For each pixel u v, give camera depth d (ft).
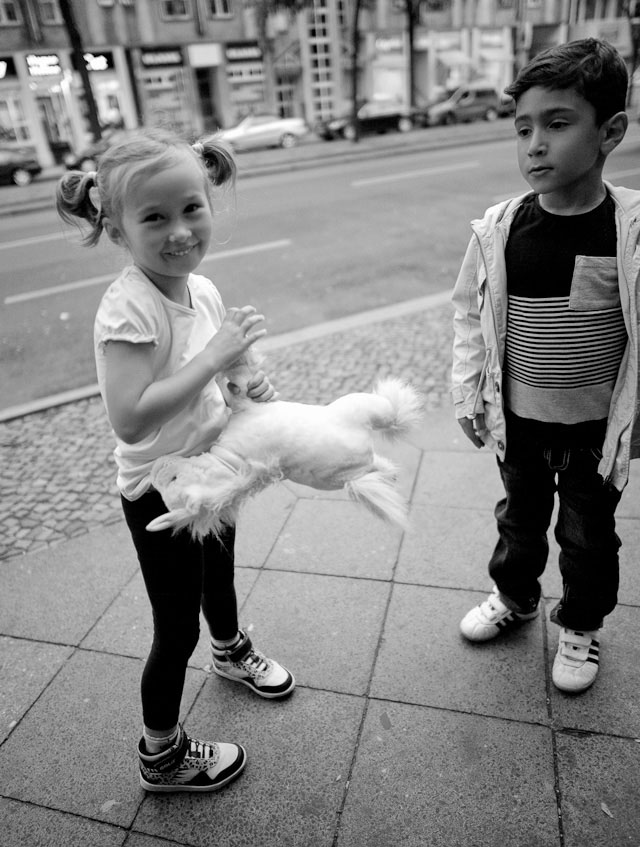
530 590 7.38
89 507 11.01
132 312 4.49
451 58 92.99
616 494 6.34
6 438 13.57
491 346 6.18
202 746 6.28
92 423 13.97
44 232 36.86
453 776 6.15
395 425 5.21
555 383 5.87
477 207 32.60
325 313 19.76
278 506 10.35
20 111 72.38
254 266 25.38
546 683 7.02
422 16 88.99
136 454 5.04
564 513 6.56
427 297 20.16
